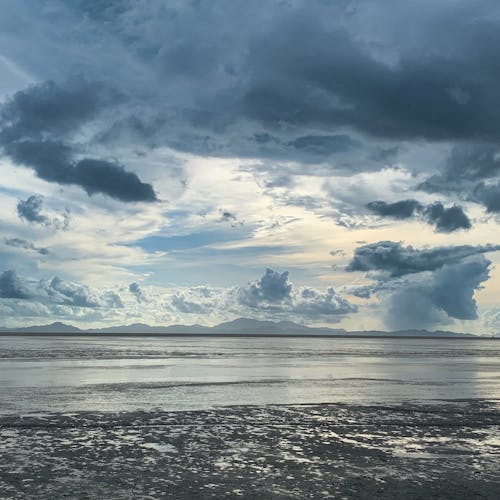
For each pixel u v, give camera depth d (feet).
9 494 37.17
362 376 137.18
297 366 173.27
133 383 111.86
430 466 46.57
